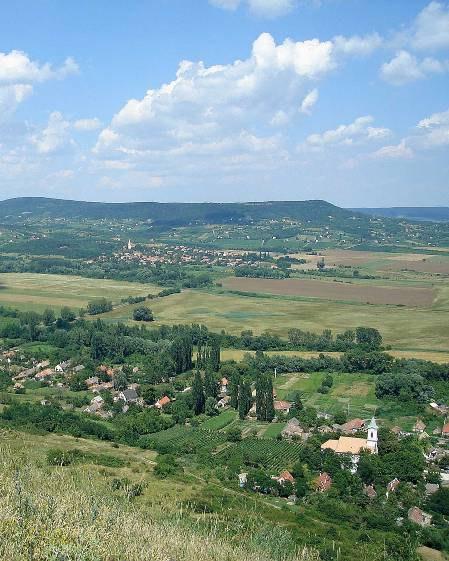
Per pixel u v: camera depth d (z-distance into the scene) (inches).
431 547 2092.8
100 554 761.0
